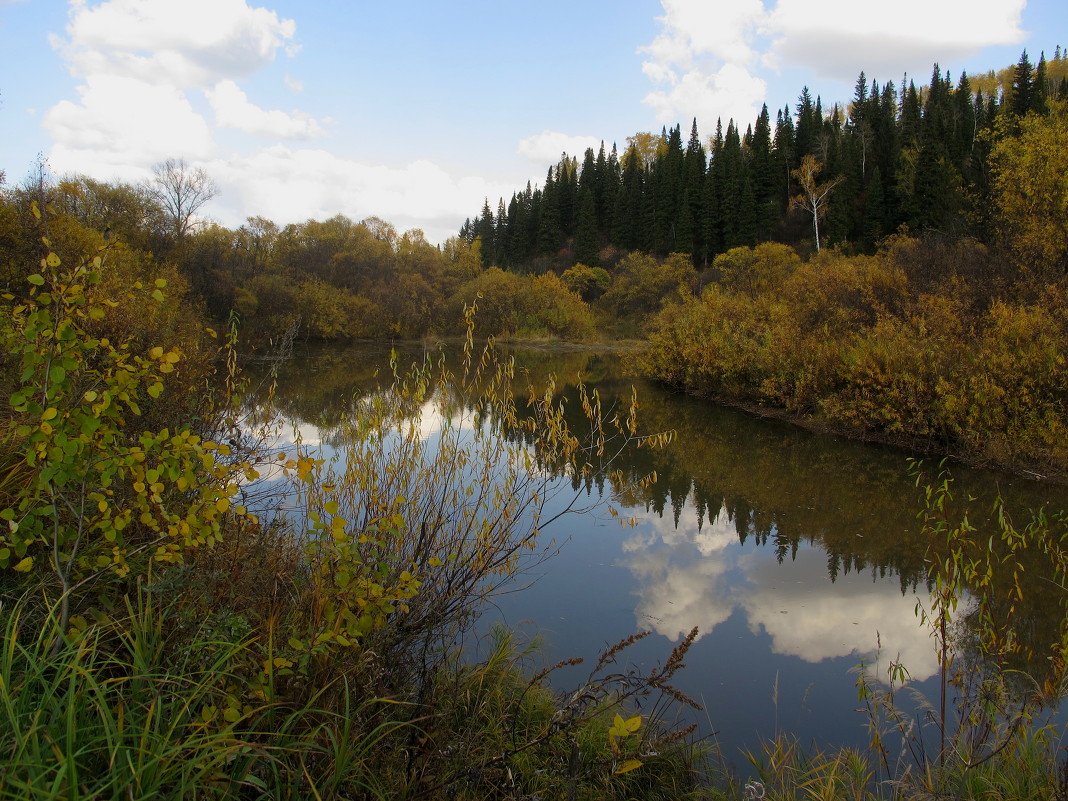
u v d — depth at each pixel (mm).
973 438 10414
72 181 26266
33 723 1693
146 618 2432
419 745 2852
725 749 3803
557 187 75938
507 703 3684
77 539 2371
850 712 4191
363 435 4234
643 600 5770
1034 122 16688
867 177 55438
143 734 1812
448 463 4547
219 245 37719
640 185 70625
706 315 20000
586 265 59500
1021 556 6598
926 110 57875
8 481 2838
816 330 15734
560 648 4867
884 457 11070
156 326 5852
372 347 34312
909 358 11852
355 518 4012
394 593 2781
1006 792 2953
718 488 9422
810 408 14750
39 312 2195
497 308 43562
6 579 2662
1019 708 3750
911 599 5836
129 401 2371
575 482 4969
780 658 4832
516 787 2795
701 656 4848
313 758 2398
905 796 3074
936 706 4191
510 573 4590
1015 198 16359
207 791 1939
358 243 45062
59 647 2145
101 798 1788
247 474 2650
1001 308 11477
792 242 55375
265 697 2238
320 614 2701
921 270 17344
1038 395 9922
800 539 7383
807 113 66875
